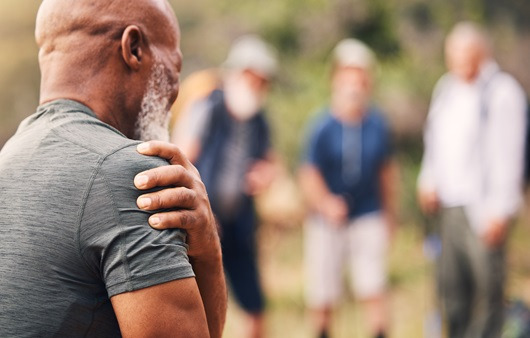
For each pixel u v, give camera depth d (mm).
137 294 1354
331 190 5168
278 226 8359
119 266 1357
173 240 1403
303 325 6223
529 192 8586
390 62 10219
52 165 1424
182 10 11586
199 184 1510
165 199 1411
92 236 1373
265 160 4848
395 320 6227
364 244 5164
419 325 6062
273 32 10531
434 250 5039
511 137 4590
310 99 9711
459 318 4801
